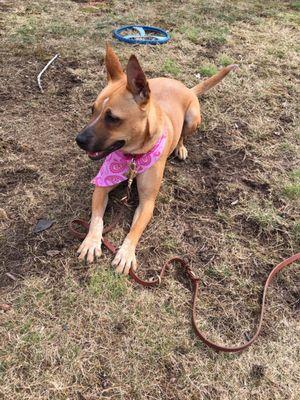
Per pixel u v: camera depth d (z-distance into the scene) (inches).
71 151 42.6
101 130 31.4
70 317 29.5
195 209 39.0
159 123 34.7
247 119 50.7
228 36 67.5
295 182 42.8
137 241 34.3
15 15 65.5
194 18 72.1
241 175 43.1
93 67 55.2
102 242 34.4
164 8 74.8
